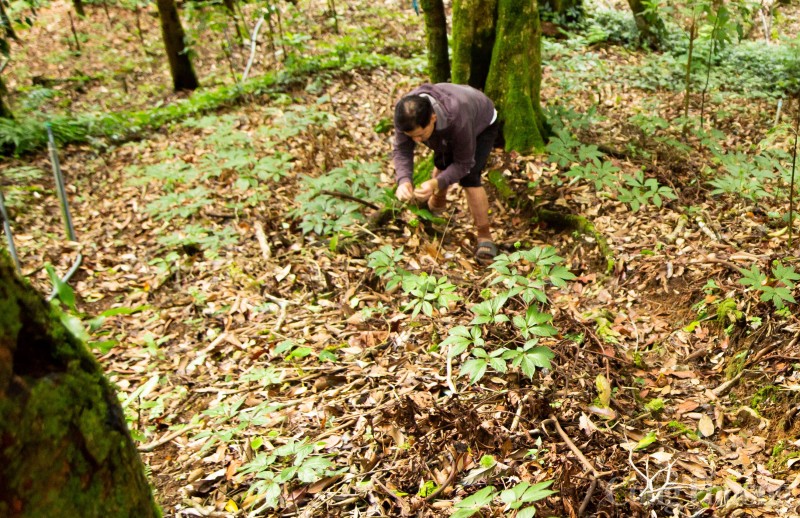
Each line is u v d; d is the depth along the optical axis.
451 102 3.81
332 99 7.68
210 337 3.93
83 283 4.71
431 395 3.05
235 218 5.26
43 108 9.06
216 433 2.95
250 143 6.34
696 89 7.53
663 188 4.62
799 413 2.56
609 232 4.46
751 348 3.07
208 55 10.79
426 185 3.97
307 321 3.90
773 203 4.70
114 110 9.08
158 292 4.52
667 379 3.11
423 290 3.63
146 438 3.12
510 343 3.34
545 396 2.91
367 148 6.43
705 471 2.48
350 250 4.60
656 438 2.69
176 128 7.40
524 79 5.38
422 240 4.68
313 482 2.60
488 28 5.41
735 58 8.55
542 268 3.38
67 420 0.97
